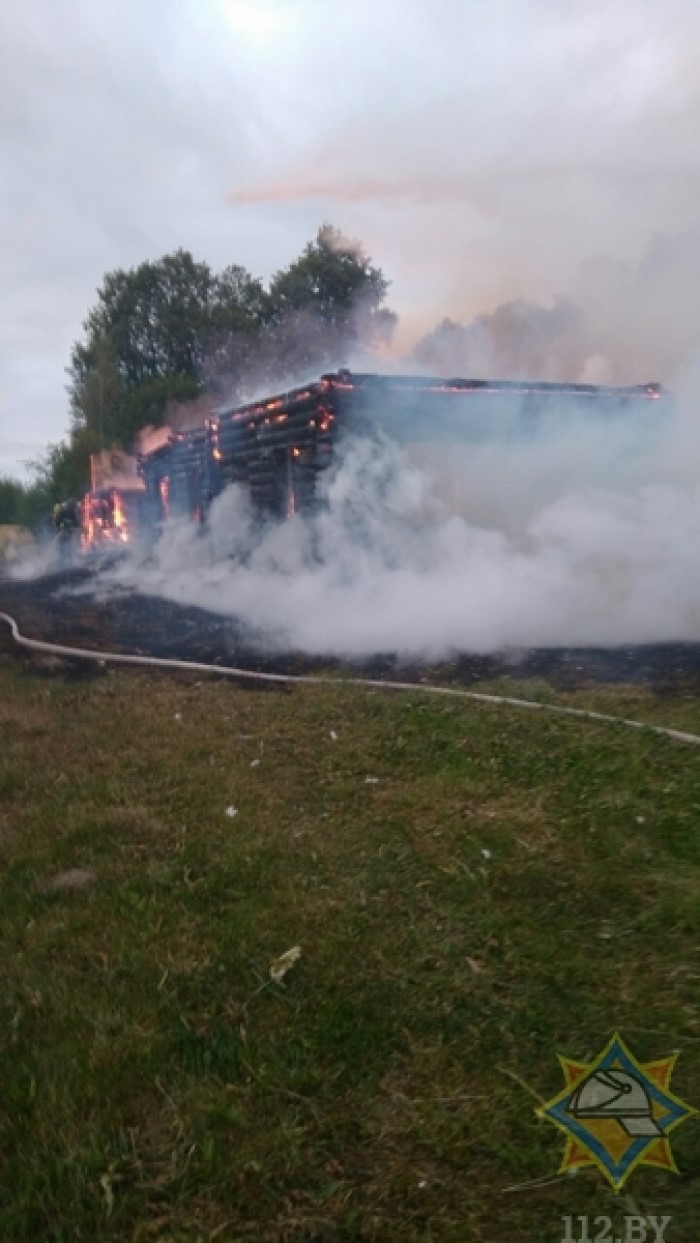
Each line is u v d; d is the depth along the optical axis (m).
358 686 6.59
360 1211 2.08
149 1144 2.26
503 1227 2.04
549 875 3.58
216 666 7.88
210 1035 2.66
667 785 4.32
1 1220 2.04
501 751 4.94
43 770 5.00
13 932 3.25
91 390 37.56
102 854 3.85
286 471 11.80
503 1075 2.50
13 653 9.24
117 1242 2.00
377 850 3.85
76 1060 2.53
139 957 3.03
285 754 5.16
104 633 10.37
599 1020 2.71
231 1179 2.15
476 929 3.22
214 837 3.98
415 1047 2.62
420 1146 2.27
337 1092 2.45
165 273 38.53
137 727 5.83
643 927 3.18
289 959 3.01
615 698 5.93
